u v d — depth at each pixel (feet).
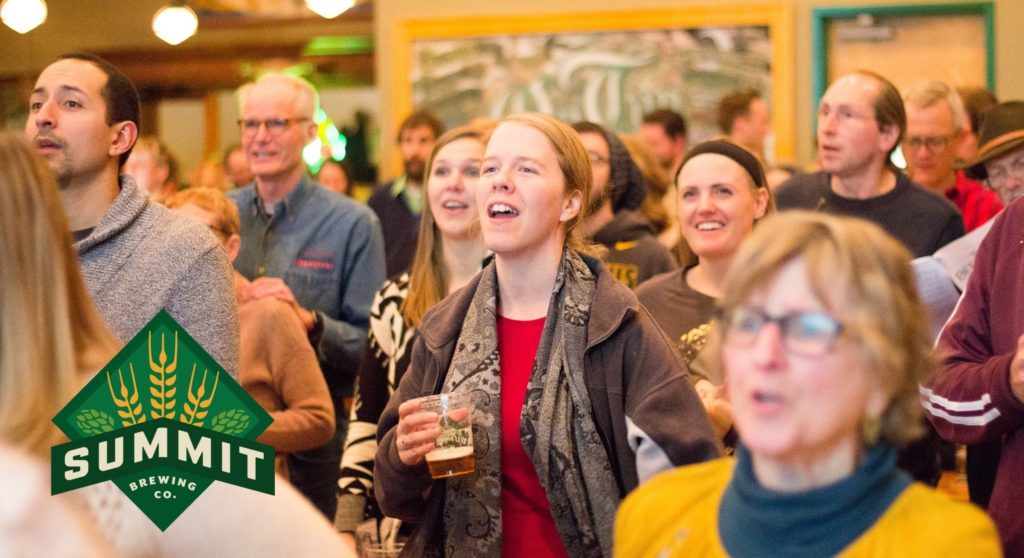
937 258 9.18
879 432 4.80
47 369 4.85
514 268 7.54
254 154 13.01
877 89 12.59
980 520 4.64
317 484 11.75
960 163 14.94
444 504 7.33
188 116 32.58
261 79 13.29
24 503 3.85
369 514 9.70
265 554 5.08
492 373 7.32
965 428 7.48
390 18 23.94
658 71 23.11
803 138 22.88
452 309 7.72
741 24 22.80
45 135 8.35
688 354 9.52
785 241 4.77
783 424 4.67
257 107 12.98
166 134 32.65
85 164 8.45
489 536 7.11
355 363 12.12
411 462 7.22
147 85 32.32
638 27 23.12
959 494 11.07
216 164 23.24
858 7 22.61
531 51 23.48
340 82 31.60
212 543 5.04
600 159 12.25
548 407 7.06
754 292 4.76
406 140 18.39
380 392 9.99
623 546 5.51
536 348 7.43
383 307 10.16
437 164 10.36
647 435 6.81
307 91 13.26
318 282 12.82
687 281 10.18
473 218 10.23
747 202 9.98
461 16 23.61
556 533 7.11
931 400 7.76
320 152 23.66
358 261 12.93
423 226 10.37
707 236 9.94
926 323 4.79
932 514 4.66
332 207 13.12
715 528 5.16
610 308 7.18
